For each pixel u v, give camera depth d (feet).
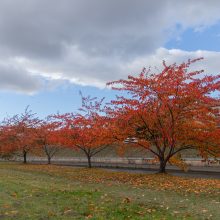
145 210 38.06
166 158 83.61
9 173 87.04
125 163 129.80
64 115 115.44
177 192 54.24
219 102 75.36
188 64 81.66
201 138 77.25
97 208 38.52
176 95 74.43
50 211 37.09
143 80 75.77
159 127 78.54
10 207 38.88
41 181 67.10
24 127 152.76
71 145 115.03
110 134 82.17
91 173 93.35
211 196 50.16
